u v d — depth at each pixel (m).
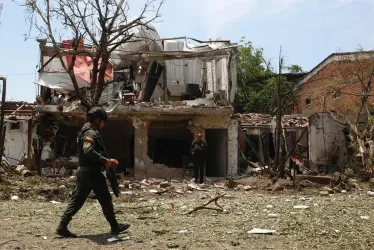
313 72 32.12
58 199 12.03
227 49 21.08
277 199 12.09
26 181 15.06
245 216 8.23
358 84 28.61
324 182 15.86
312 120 22.81
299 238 6.20
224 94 22.39
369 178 16.81
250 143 24.52
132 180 19.41
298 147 24.33
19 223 7.33
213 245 5.75
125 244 5.79
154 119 21.16
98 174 6.11
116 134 23.52
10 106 28.20
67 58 22.77
